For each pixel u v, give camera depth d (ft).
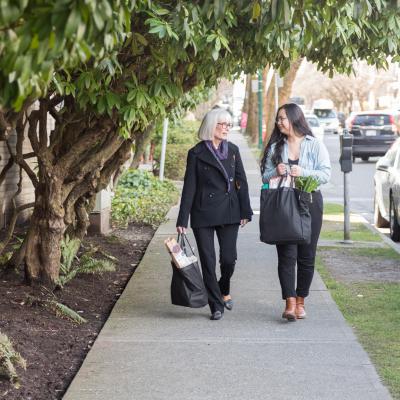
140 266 41.37
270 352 25.72
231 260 30.53
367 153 133.59
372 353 25.59
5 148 50.16
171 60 25.34
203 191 29.86
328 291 35.37
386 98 369.71
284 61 32.50
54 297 32.81
